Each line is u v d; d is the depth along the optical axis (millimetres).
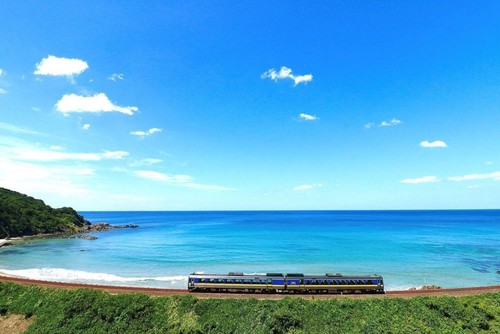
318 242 103562
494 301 35656
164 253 83625
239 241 107438
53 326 32688
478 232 136250
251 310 33594
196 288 41719
